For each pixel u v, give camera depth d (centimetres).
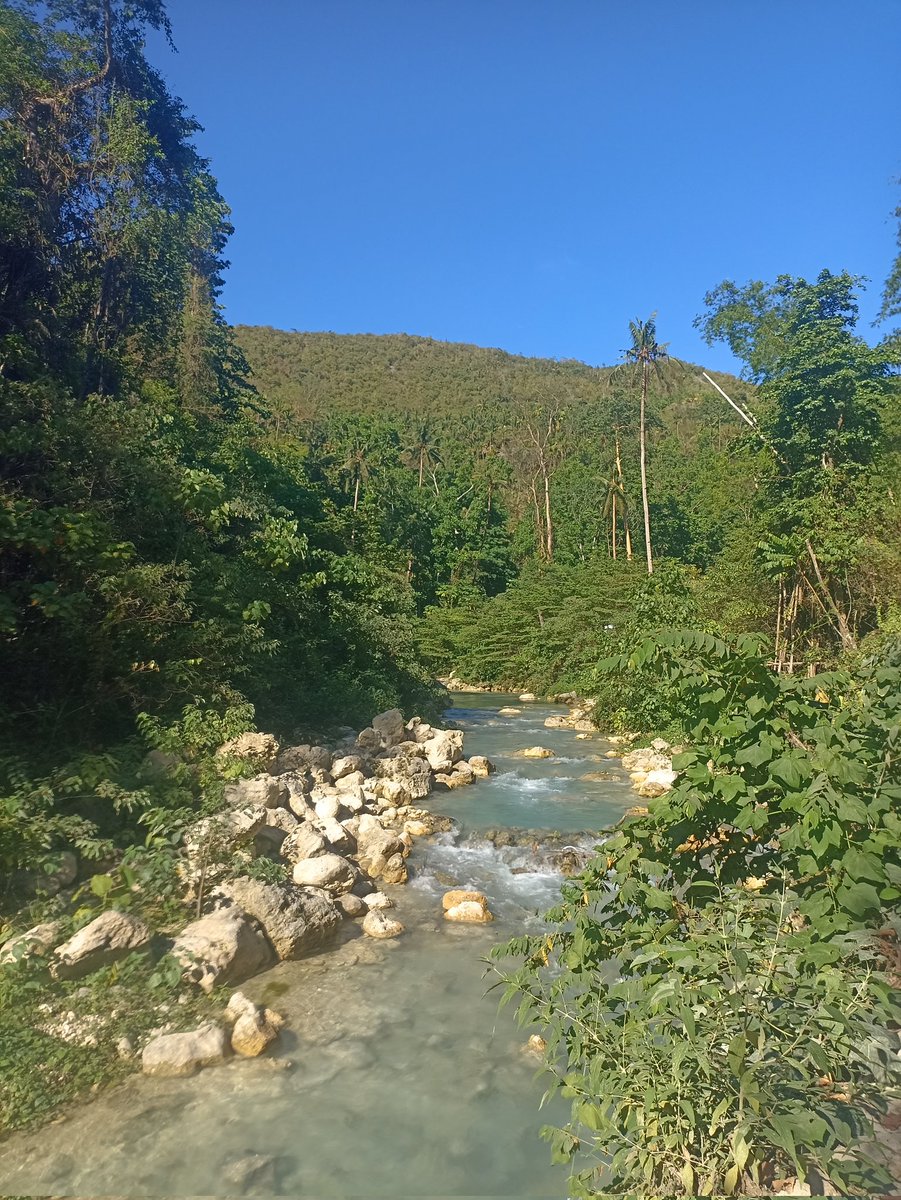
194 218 2339
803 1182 253
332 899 715
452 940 669
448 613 4500
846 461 1759
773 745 342
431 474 7131
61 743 859
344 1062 480
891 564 1505
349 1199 363
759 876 370
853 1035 277
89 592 941
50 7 1995
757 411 2303
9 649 869
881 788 331
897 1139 279
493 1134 410
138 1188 372
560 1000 390
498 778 1385
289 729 1395
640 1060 306
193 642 1095
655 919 366
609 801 1195
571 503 5728
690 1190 262
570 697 2938
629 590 2966
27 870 627
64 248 1923
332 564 1997
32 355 1373
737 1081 280
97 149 1966
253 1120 423
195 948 572
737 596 1914
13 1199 363
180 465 1405
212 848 698
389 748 1403
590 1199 284
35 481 1016
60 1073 452
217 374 2947
